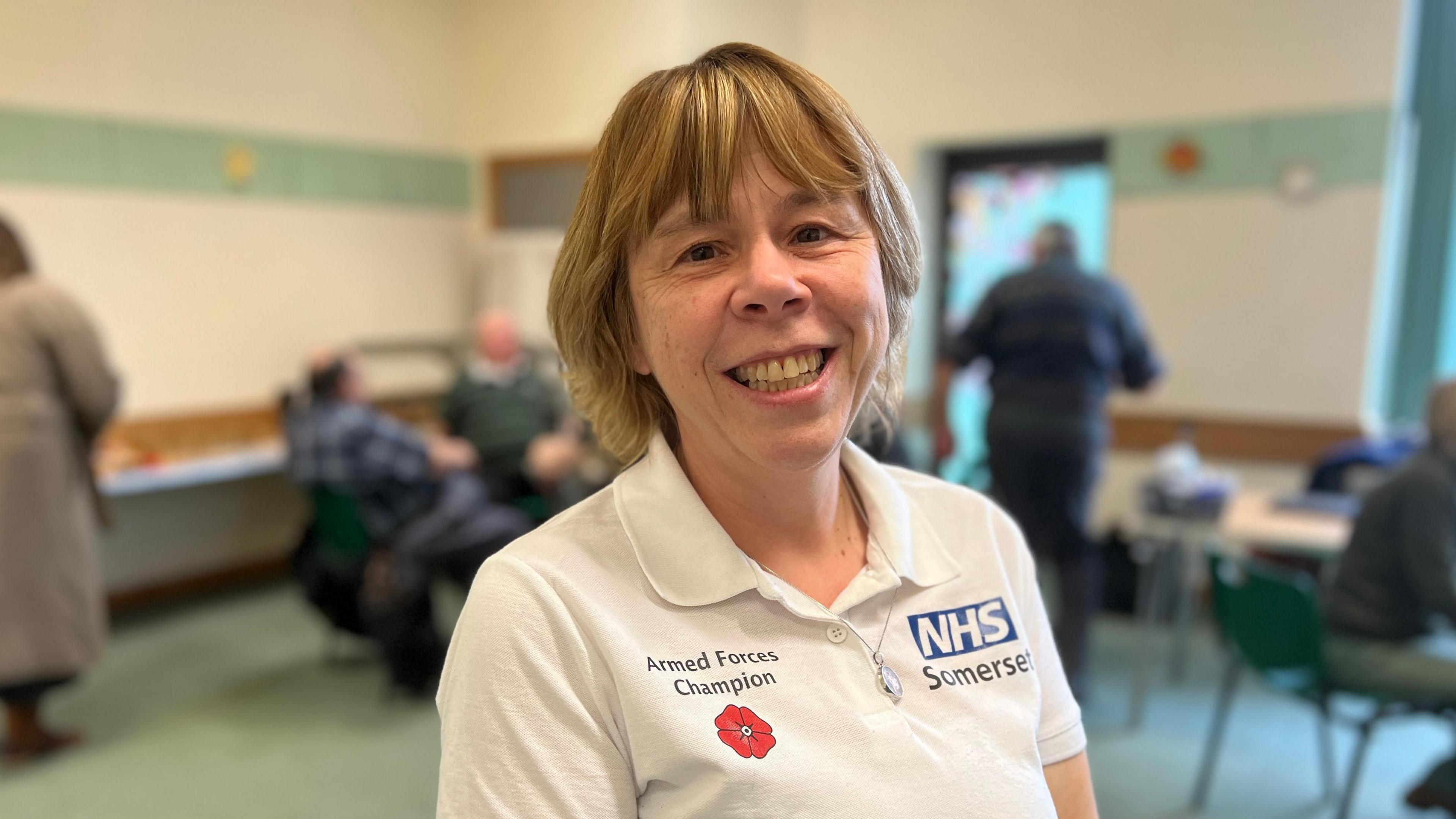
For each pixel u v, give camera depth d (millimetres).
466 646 665
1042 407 2980
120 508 3928
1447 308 3730
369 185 4668
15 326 2611
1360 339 3611
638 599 707
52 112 3527
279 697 3189
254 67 4160
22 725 2725
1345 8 3494
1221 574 2365
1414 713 2131
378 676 3369
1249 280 3781
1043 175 4367
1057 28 4023
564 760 638
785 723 680
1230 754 2746
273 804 2502
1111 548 3889
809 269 688
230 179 4102
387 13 4668
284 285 4355
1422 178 3713
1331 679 2213
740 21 4391
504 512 3295
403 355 4910
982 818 694
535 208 4980
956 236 4609
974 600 808
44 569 2648
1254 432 3818
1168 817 2414
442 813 634
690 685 675
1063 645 3051
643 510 740
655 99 701
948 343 3291
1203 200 3828
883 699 718
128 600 3988
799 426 696
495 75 4938
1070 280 2967
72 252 3631
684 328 690
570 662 662
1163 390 3990
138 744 2850
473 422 3869
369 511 3014
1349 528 2646
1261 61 3662
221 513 4281
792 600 726
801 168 674
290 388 3764
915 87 4363
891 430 964
